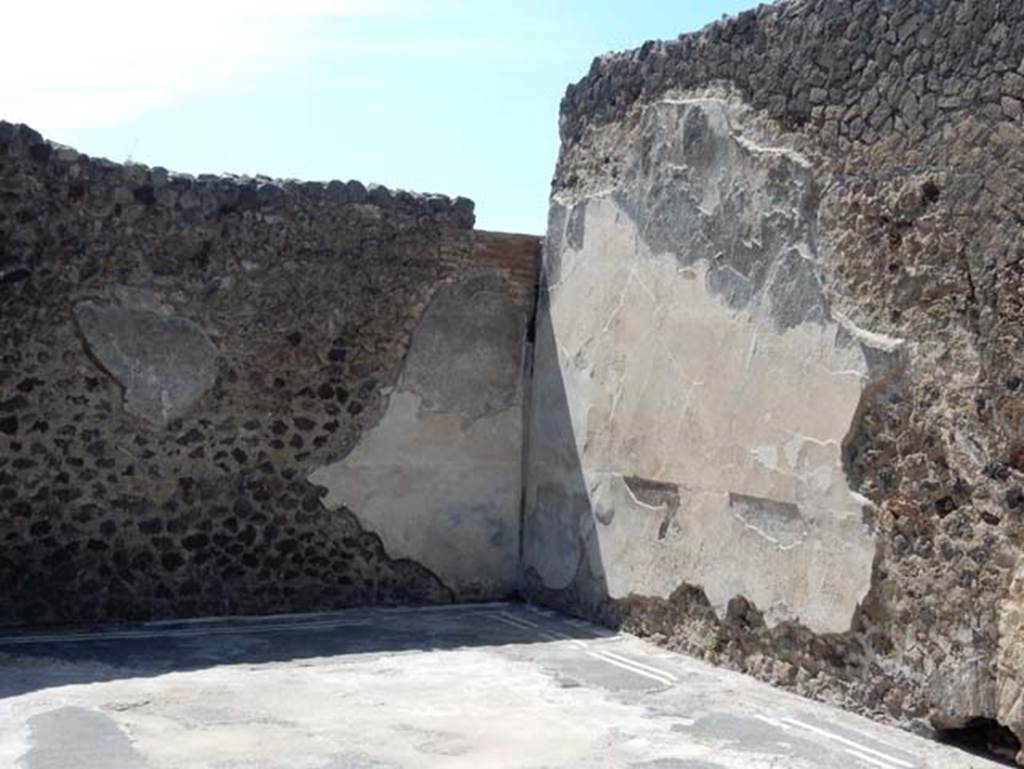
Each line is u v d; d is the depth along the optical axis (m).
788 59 5.58
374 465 7.29
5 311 6.38
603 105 6.99
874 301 5.07
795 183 5.49
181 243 6.79
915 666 4.82
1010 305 4.46
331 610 7.16
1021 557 4.38
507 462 7.64
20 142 6.38
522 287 7.64
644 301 6.54
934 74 4.83
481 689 5.33
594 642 6.38
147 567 6.71
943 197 4.76
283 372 7.05
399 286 7.33
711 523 5.96
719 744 4.56
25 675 5.39
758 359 5.68
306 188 7.09
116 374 6.63
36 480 6.46
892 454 4.95
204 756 4.25
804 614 5.36
